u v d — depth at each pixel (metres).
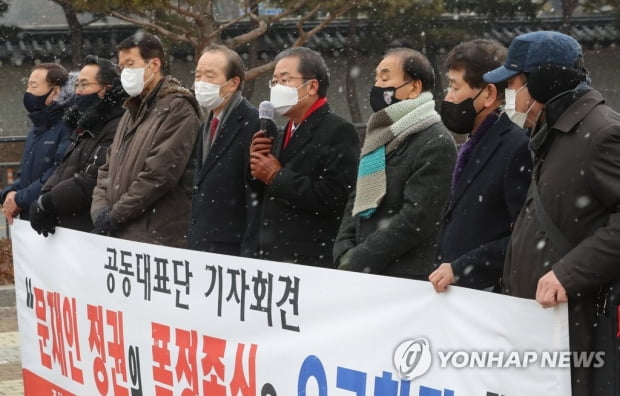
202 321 5.29
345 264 5.13
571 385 3.70
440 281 3.99
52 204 7.18
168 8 15.21
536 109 4.29
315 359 4.60
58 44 27.91
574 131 4.02
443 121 4.94
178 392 5.51
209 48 6.58
